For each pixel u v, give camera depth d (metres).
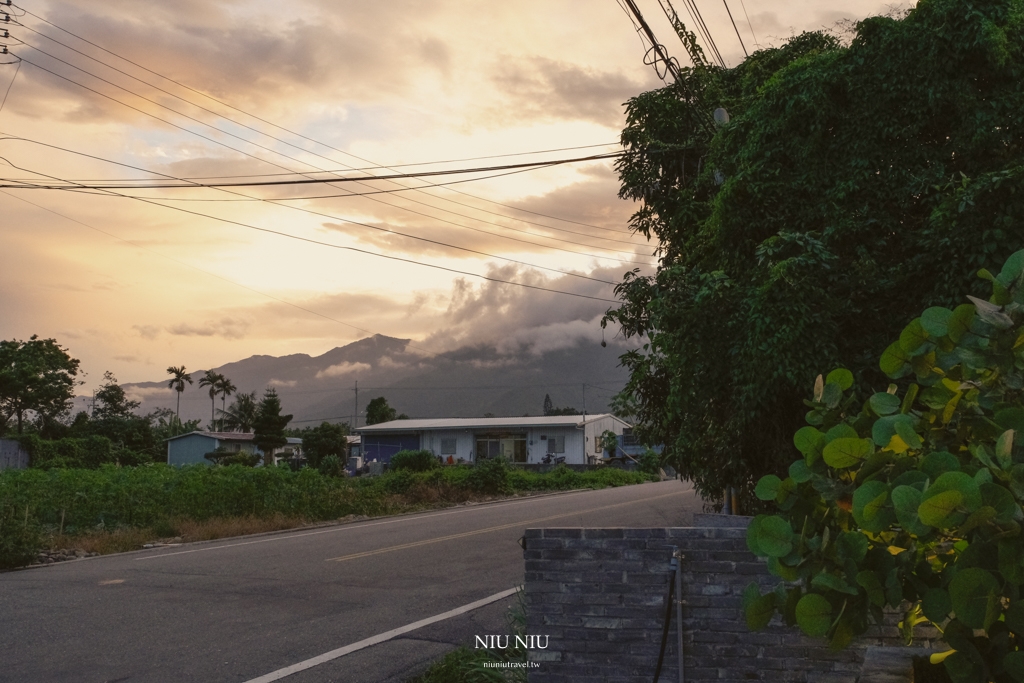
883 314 7.79
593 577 4.96
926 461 2.30
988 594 1.95
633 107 12.45
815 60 9.17
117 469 23.97
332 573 11.72
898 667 3.35
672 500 26.33
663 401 11.35
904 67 8.44
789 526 2.55
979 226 7.10
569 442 57.06
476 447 58.84
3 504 16.56
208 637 7.76
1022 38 8.12
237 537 17.77
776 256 8.01
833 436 2.63
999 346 2.53
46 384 57.22
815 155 8.82
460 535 16.66
